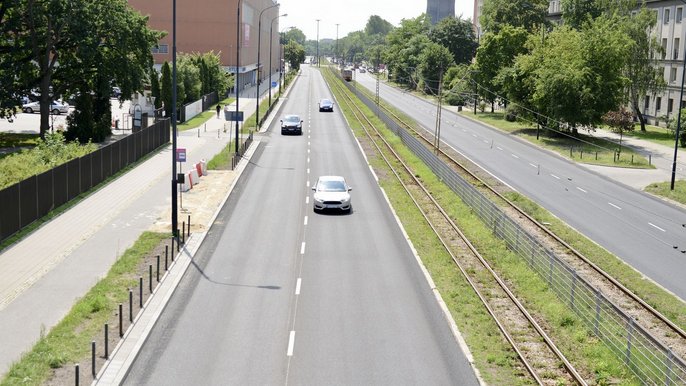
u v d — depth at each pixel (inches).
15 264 1018.1
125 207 1414.9
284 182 1785.2
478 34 6555.1
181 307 876.0
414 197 1659.7
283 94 4923.7
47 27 2105.1
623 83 2795.3
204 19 4665.4
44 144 1641.2
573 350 772.0
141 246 1130.0
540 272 1063.6
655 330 869.2
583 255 1199.6
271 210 1461.6
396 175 1939.0
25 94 2236.7
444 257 1136.2
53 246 1117.7
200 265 1059.9
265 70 6811.0
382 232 1299.2
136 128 2279.8
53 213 1333.7
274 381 671.1
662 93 3353.8
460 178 1657.2
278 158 2172.7
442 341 784.3
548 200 1706.4
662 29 3358.8
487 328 828.6
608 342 787.4
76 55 2214.6
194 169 1715.1
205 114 3376.0
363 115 3614.7
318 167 2031.3
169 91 2908.5
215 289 951.0
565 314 872.3
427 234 1294.3
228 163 2026.3
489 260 1146.0
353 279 1009.5
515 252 1192.2
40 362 679.1
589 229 1422.2
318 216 1419.8
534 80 3011.8
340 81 6515.8
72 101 2380.7
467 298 934.4
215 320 833.5
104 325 759.1
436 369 708.0
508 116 3540.8
